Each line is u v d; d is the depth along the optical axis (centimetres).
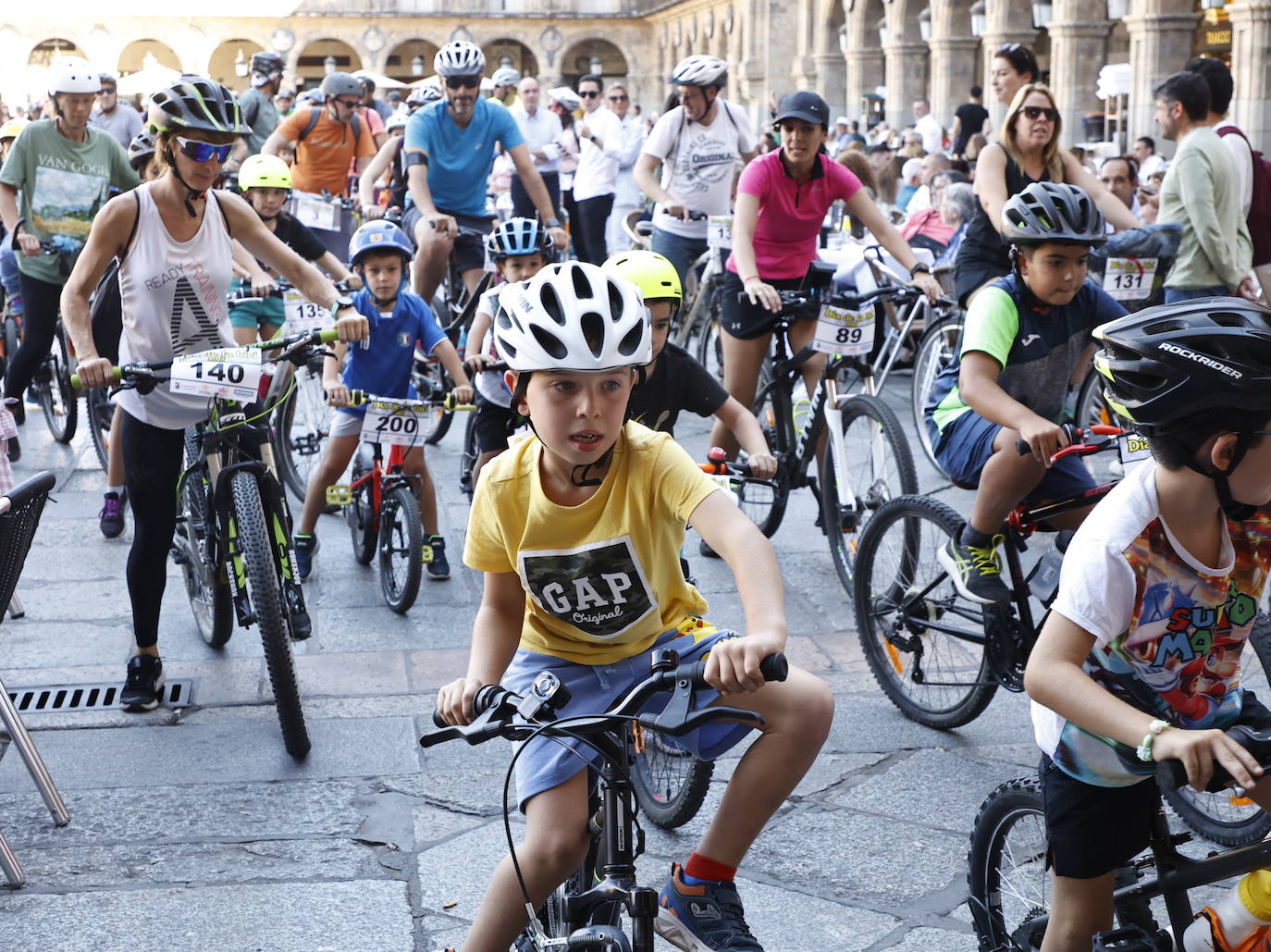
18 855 382
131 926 346
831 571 626
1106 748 240
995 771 429
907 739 453
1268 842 232
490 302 610
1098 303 415
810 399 614
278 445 725
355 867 376
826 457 591
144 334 457
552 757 260
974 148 1277
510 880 255
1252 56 1625
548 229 884
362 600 595
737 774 256
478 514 263
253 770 433
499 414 499
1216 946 234
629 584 262
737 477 446
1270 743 205
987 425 418
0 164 1039
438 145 865
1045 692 226
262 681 504
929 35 2902
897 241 610
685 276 969
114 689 496
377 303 605
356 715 474
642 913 221
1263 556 233
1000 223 595
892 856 379
